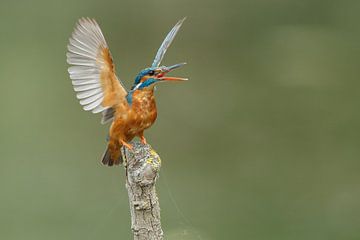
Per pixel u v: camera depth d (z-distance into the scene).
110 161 11.41
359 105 23.73
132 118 10.83
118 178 20.03
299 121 23.41
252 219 18.39
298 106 24.08
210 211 18.58
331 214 18.66
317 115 23.58
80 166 20.75
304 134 22.84
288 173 20.89
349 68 24.97
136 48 27.06
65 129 22.81
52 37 27.34
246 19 28.02
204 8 28.34
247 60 26.64
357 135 22.58
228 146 22.61
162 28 27.64
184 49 27.34
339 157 21.67
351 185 19.92
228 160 21.80
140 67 26.00
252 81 25.59
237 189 19.97
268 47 26.95
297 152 22.02
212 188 20.05
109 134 11.06
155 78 10.97
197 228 17.38
